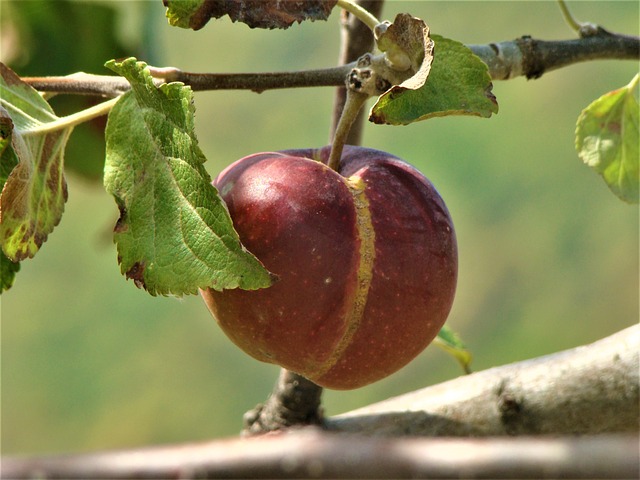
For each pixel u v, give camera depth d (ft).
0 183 3.22
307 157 3.25
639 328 3.29
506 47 3.36
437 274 3.17
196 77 3.21
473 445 2.72
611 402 3.26
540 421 3.28
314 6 3.20
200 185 3.11
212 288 3.16
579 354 3.29
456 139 8.42
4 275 3.26
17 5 3.93
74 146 3.75
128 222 3.13
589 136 3.48
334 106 3.43
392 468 2.72
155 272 3.12
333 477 2.72
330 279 3.14
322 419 3.37
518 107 8.41
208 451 2.73
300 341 3.15
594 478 2.70
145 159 3.14
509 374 3.31
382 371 3.18
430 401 3.33
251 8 3.19
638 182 3.49
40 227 3.21
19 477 2.70
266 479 2.72
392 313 3.15
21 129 3.19
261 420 3.39
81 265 8.61
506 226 8.09
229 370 8.18
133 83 3.14
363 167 3.20
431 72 3.14
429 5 8.45
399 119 3.12
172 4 3.17
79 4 3.94
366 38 3.46
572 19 3.40
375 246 3.15
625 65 8.29
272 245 3.14
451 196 8.23
